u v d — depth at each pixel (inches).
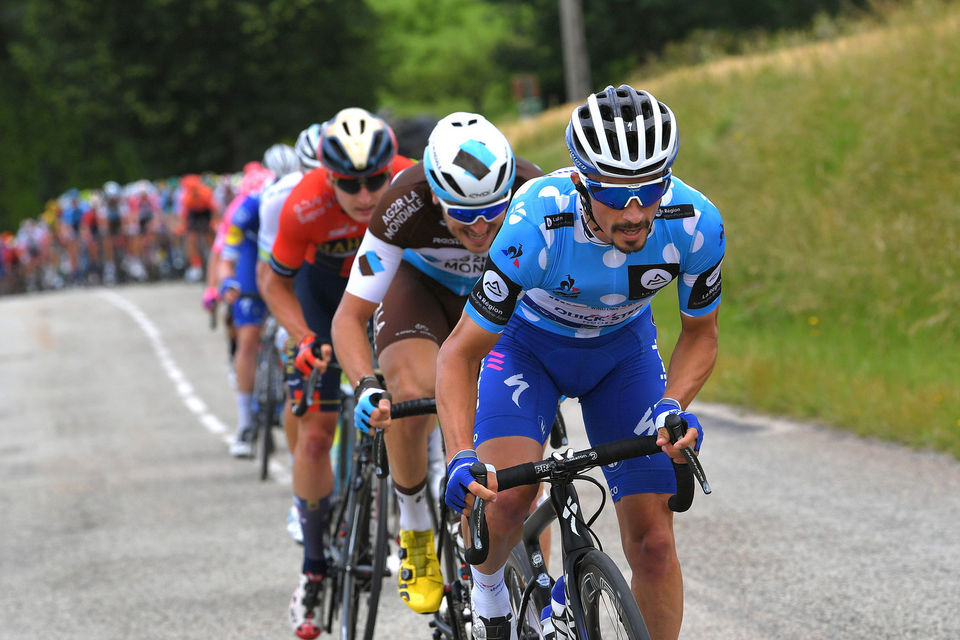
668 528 393.4
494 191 410.6
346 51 4911.4
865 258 1258.0
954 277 1157.7
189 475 985.5
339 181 520.7
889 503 701.9
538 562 402.9
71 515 874.8
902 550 612.7
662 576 389.4
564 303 392.2
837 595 553.3
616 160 327.3
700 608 553.0
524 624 400.5
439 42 6402.6
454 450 361.1
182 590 663.8
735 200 1587.1
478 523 340.5
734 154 1697.8
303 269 617.0
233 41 4655.5
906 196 1316.4
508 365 412.2
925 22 1646.2
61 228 3221.0
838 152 1508.4
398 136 2071.9
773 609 542.9
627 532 398.9
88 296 2812.5
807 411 970.7
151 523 829.8
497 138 417.7
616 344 414.3
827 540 641.0
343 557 527.8
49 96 4995.1
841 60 1724.9
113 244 3154.5
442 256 479.8
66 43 4813.0
